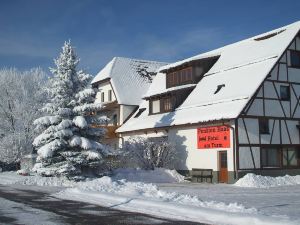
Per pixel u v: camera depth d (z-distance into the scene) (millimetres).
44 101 43750
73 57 29969
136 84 46875
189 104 34438
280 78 30516
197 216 13305
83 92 29125
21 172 36688
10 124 43750
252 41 36281
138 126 38750
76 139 28094
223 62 36344
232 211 13836
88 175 28922
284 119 30453
